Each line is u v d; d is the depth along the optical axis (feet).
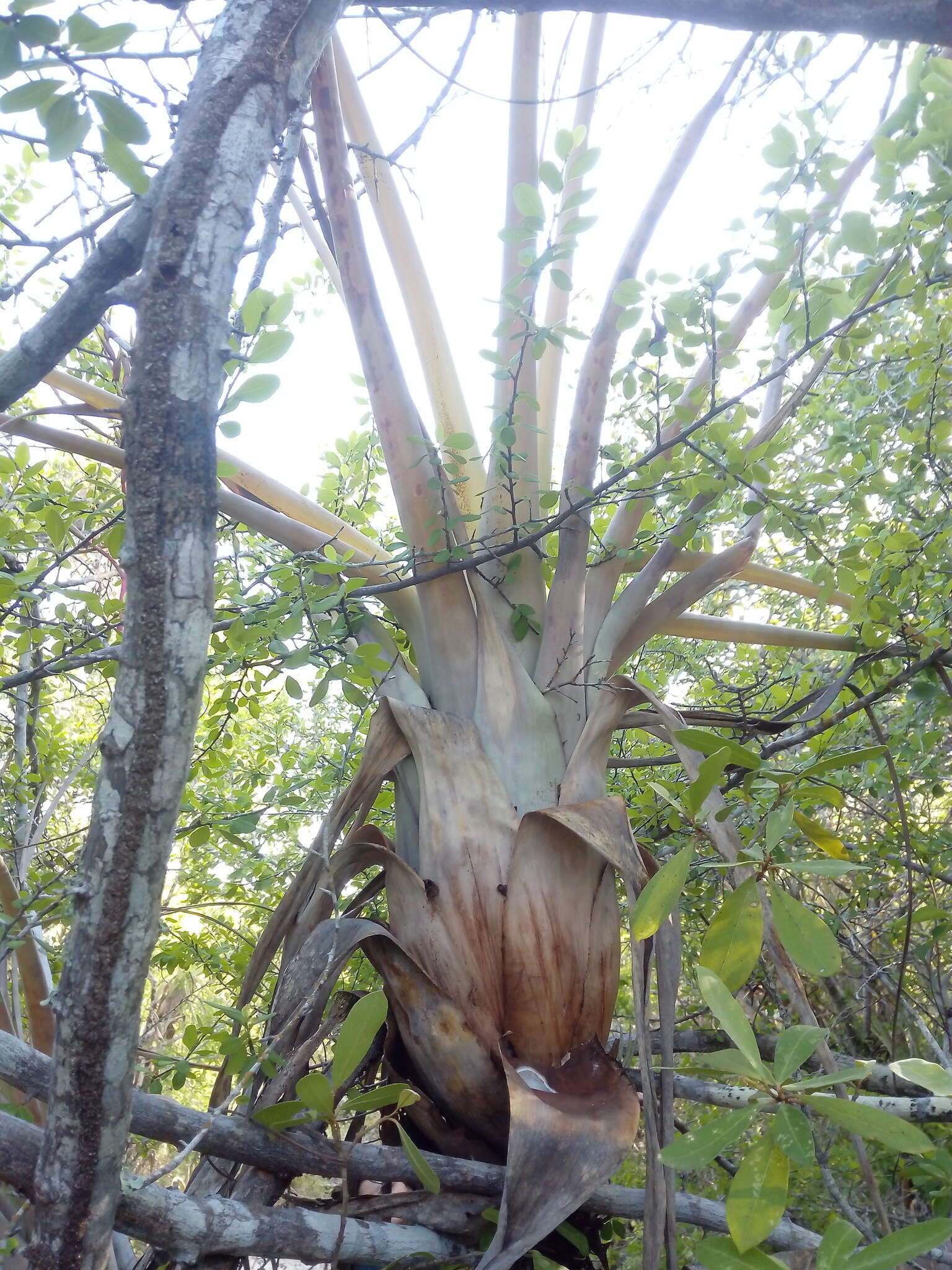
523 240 6.79
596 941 6.86
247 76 3.55
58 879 6.92
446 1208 5.90
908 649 9.21
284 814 10.96
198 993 12.26
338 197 7.54
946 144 6.91
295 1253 5.26
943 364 8.62
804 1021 5.78
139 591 3.38
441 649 7.91
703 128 8.18
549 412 9.32
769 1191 3.95
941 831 10.82
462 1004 6.57
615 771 11.87
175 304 3.37
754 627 9.78
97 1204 3.81
